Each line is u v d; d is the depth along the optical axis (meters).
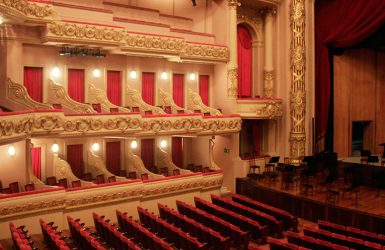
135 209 16.75
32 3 14.50
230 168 21.12
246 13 22.33
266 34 22.72
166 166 19.69
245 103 20.97
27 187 14.82
